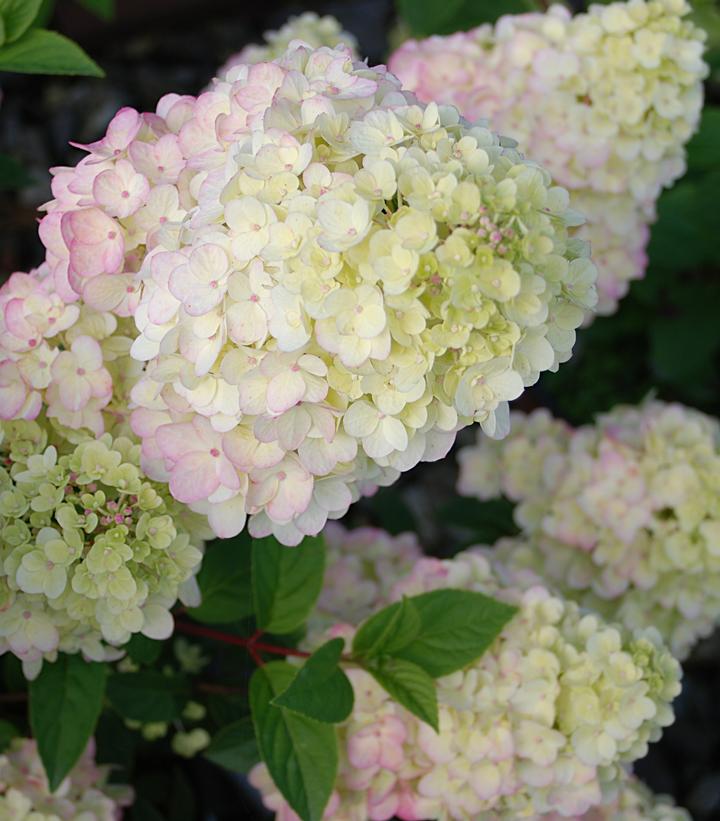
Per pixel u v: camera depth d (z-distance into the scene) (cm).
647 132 76
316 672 59
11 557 54
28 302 56
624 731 62
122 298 55
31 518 54
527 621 65
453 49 80
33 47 63
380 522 105
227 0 133
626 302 107
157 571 55
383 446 51
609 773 64
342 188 48
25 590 53
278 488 53
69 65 63
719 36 104
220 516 54
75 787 66
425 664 62
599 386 109
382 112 50
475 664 64
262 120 52
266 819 80
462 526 90
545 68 75
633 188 77
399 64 82
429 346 49
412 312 48
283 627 63
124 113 56
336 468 53
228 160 52
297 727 60
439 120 52
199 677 77
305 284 48
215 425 52
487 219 47
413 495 111
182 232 52
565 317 52
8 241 112
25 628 55
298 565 63
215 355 50
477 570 68
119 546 53
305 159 50
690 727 102
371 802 65
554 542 80
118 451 55
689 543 73
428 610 63
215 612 66
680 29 75
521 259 48
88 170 56
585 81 75
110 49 131
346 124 52
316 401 50
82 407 55
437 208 48
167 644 76
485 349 49
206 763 81
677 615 77
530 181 49
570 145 75
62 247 57
